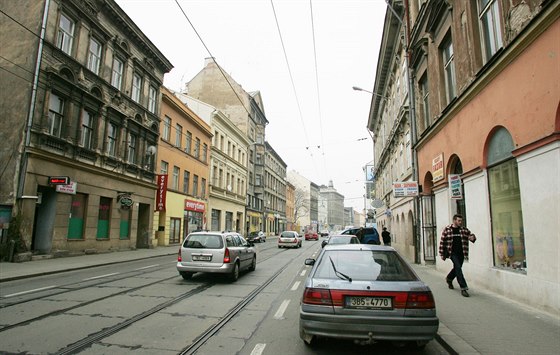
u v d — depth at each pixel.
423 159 15.15
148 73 24.81
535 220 6.63
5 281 10.27
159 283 10.27
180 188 30.19
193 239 10.98
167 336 5.29
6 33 16.06
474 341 4.89
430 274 11.84
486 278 8.79
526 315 6.23
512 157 7.77
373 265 5.00
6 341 4.93
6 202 14.77
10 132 15.19
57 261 14.95
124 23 21.41
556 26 6.02
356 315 4.36
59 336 5.17
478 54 9.41
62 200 16.75
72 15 17.59
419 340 4.26
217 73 49.47
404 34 19.55
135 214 23.28
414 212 16.27
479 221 9.23
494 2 8.73
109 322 5.96
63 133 17.08
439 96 12.60
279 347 4.89
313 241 47.66
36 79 15.45
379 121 35.94
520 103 7.16
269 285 10.37
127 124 22.38
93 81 19.09
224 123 40.94
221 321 6.20
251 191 53.12
